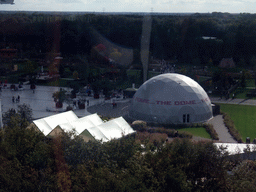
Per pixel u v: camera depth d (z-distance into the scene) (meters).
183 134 40.84
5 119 34.66
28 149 21.12
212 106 53.44
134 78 71.12
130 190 15.72
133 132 34.38
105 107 56.91
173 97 48.47
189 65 103.62
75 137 21.69
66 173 17.80
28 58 99.88
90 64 75.25
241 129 44.81
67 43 82.56
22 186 17.70
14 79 80.38
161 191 16.58
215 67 101.44
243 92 69.06
